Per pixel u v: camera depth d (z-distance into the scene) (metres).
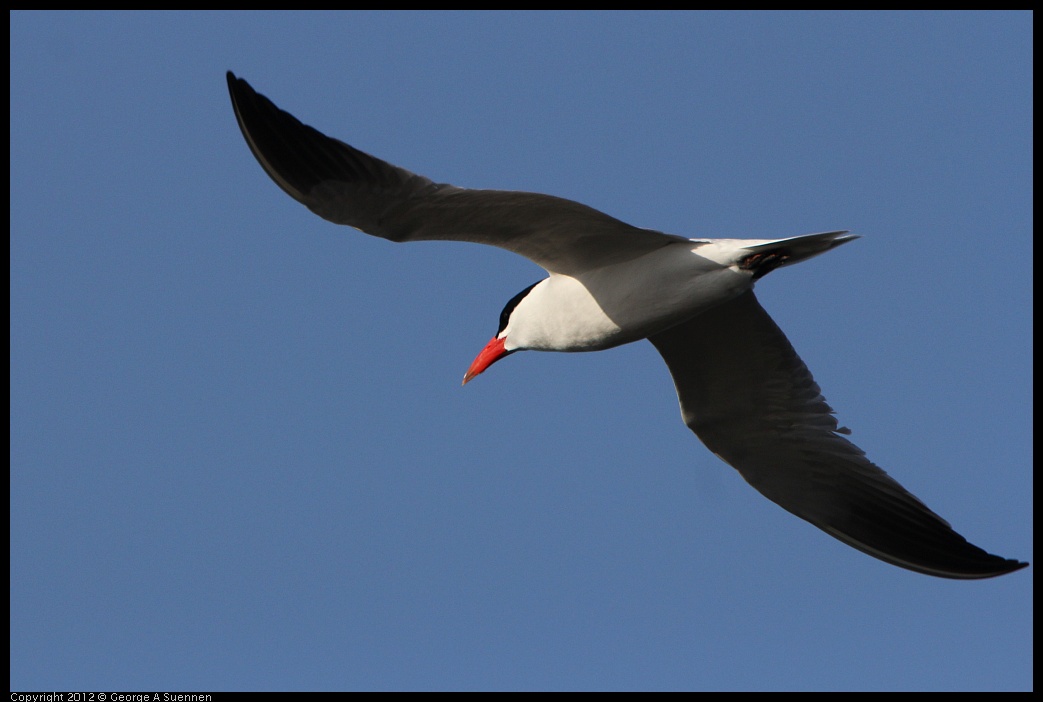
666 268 12.84
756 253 12.41
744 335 14.98
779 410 15.72
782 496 16.38
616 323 13.36
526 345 14.30
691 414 16.02
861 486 15.79
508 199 11.55
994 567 14.80
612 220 12.27
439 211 11.78
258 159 11.40
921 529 15.42
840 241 12.07
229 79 11.27
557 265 13.37
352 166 11.28
